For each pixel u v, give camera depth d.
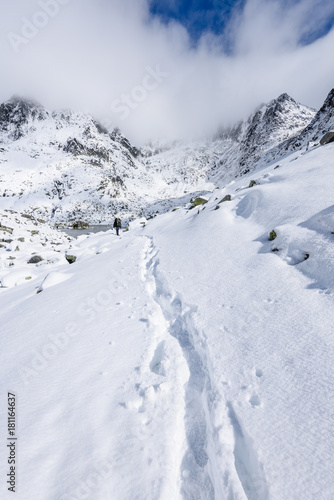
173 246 9.30
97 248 16.09
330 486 1.74
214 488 2.20
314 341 3.11
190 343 4.22
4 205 167.38
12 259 16.00
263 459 2.05
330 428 2.14
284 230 5.81
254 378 2.89
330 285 3.92
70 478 2.08
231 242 7.30
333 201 6.12
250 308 4.21
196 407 3.04
